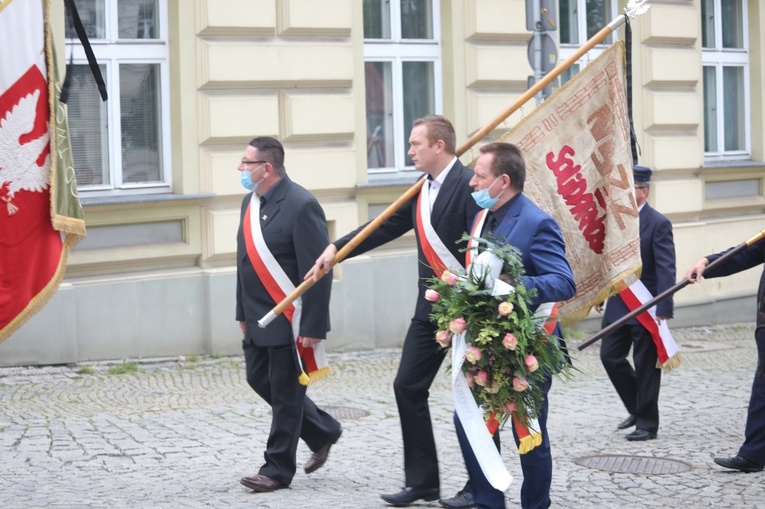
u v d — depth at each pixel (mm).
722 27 15719
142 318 10828
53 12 10492
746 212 15703
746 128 16000
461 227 5973
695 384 10594
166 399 9422
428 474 6105
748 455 7066
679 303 14508
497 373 5020
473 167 6359
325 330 6520
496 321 4945
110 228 10805
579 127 6281
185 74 11055
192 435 8094
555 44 10266
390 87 12672
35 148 5234
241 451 7609
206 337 11203
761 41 15867
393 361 11586
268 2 11367
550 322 5195
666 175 14562
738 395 10008
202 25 11070
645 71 14320
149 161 11250
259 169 6602
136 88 11148
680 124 14594
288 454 6516
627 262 6250
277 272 6566
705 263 6922
